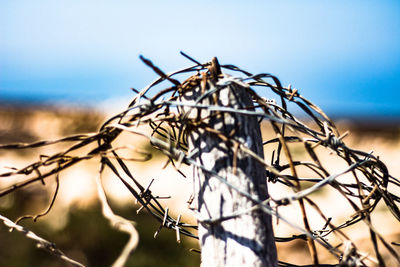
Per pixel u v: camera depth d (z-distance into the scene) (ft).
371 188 5.48
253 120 5.16
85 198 16.15
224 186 5.11
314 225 15.53
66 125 30.60
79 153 20.63
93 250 14.58
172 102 5.11
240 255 5.08
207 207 5.13
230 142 5.09
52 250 5.21
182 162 5.10
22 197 16.61
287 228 15.52
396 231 13.70
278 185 18.72
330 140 5.24
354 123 39.65
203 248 5.16
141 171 20.76
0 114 33.12
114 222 4.83
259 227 5.09
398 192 18.90
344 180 21.36
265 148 25.73
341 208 16.65
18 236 14.42
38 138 29.78
